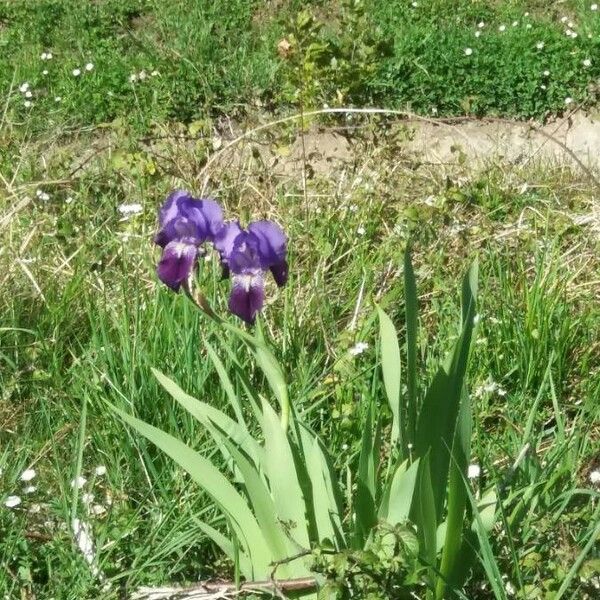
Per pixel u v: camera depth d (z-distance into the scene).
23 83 5.10
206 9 5.96
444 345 3.03
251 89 5.04
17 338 3.05
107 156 4.20
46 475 2.77
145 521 2.69
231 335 2.90
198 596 2.56
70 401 2.90
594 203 3.69
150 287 3.18
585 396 2.99
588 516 2.53
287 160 3.98
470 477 2.65
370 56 4.29
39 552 2.66
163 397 2.84
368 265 3.29
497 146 4.46
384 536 2.45
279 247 2.44
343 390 2.88
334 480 2.54
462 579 2.51
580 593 2.52
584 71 5.02
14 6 6.00
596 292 3.27
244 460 2.46
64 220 3.36
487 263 3.31
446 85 5.02
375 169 3.67
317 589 2.47
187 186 3.54
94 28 5.73
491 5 6.05
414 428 2.48
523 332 3.03
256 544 2.53
